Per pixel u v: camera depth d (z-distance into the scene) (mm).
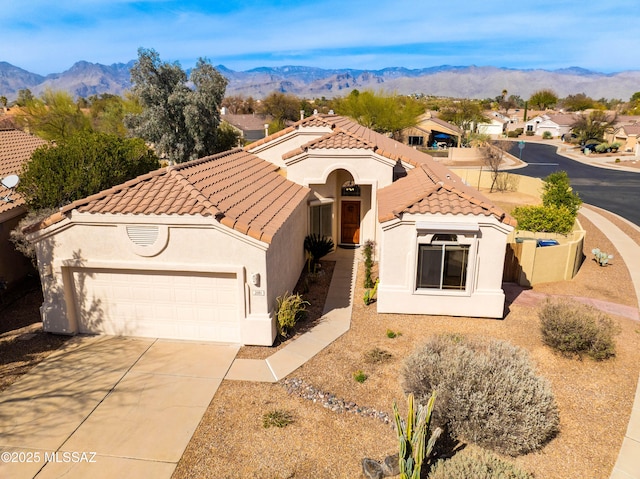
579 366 12531
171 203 13312
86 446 9438
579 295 17922
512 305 16766
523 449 9180
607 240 26359
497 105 162875
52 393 11211
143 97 38812
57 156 18250
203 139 40344
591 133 83250
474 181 48250
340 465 8930
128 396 11102
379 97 66562
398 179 21234
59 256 13648
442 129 79750
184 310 13773
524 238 23859
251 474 8711
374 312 16016
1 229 17781
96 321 14195
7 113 67500
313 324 15031
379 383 11648
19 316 15789
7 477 8609
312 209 21672
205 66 40188
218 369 12273
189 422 10164
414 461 8031
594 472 8766
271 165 22188
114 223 13172
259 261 12977
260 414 10430
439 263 15359
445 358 10398
